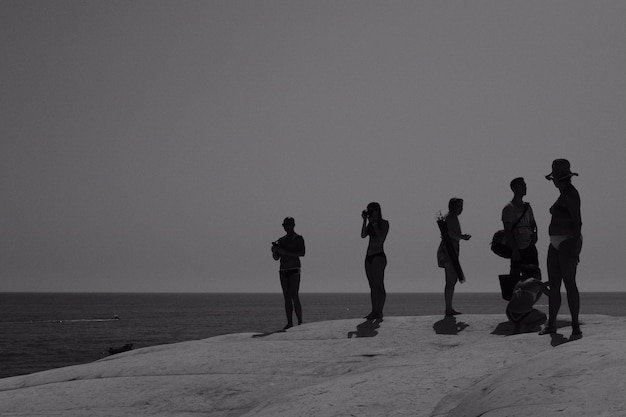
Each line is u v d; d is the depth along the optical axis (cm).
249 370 851
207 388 772
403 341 986
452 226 1155
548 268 845
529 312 973
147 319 13138
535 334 868
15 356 5728
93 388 802
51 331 9206
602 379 444
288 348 977
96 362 1057
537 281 985
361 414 560
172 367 881
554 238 810
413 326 1089
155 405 729
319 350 953
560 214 804
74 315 15412
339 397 614
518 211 1034
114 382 826
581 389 437
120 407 728
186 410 711
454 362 729
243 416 647
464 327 1058
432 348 935
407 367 723
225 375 822
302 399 631
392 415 552
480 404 484
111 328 9938
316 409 587
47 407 739
